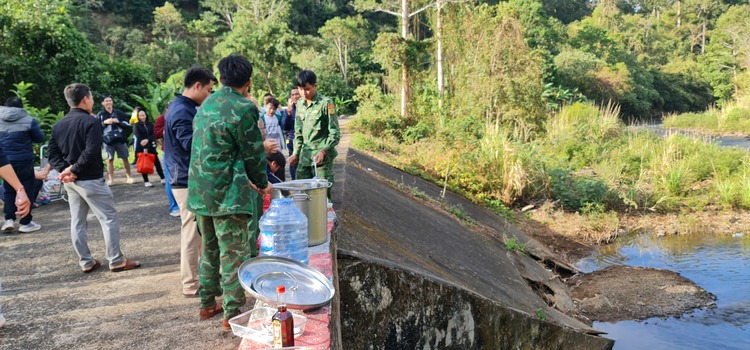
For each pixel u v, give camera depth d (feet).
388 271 19.24
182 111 14.96
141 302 15.87
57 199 30.42
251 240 13.35
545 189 51.39
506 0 208.33
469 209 44.01
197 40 225.76
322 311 12.16
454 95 74.49
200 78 15.39
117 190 33.40
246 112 11.84
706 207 50.88
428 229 33.14
